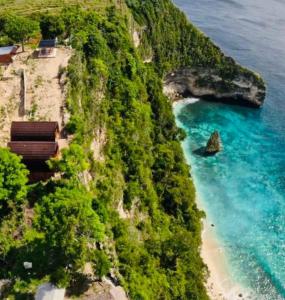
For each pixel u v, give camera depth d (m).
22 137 67.69
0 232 56.12
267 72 166.12
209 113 149.12
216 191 111.44
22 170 58.28
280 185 114.94
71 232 51.03
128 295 55.72
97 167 74.38
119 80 102.75
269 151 128.75
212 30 195.88
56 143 64.56
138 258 67.12
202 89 155.75
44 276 51.59
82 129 73.56
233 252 93.94
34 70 88.25
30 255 53.69
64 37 108.44
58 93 81.31
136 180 85.88
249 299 84.06
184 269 77.31
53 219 50.84
